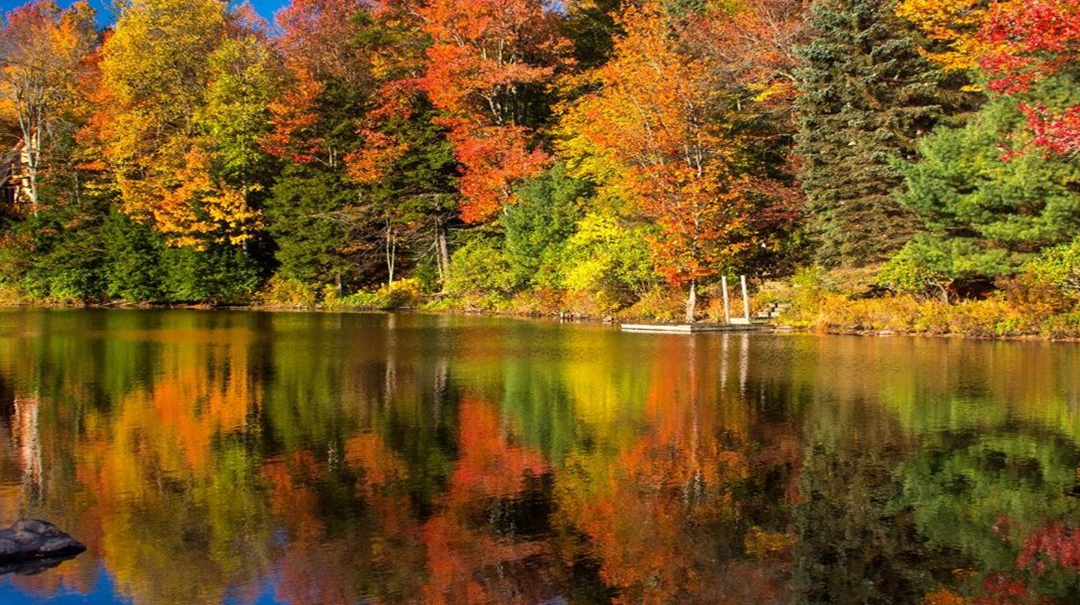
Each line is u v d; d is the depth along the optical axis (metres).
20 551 6.65
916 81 28.34
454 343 22.75
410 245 42.62
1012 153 20.28
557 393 14.09
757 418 11.95
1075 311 22.59
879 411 12.42
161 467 9.28
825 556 6.82
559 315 33.94
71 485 8.59
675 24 34.59
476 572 6.48
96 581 6.25
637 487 8.60
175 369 16.95
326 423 11.63
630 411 12.49
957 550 6.97
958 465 9.44
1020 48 17.86
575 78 39.59
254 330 26.95
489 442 10.51
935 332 24.31
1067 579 6.41
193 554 6.78
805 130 29.45
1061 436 10.77
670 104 30.89
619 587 6.23
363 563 6.62
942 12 27.02
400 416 12.12
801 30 33.47
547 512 7.83
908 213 27.45
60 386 14.71
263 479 8.82
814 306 27.31
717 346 21.72
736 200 31.19
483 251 37.59
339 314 35.69
